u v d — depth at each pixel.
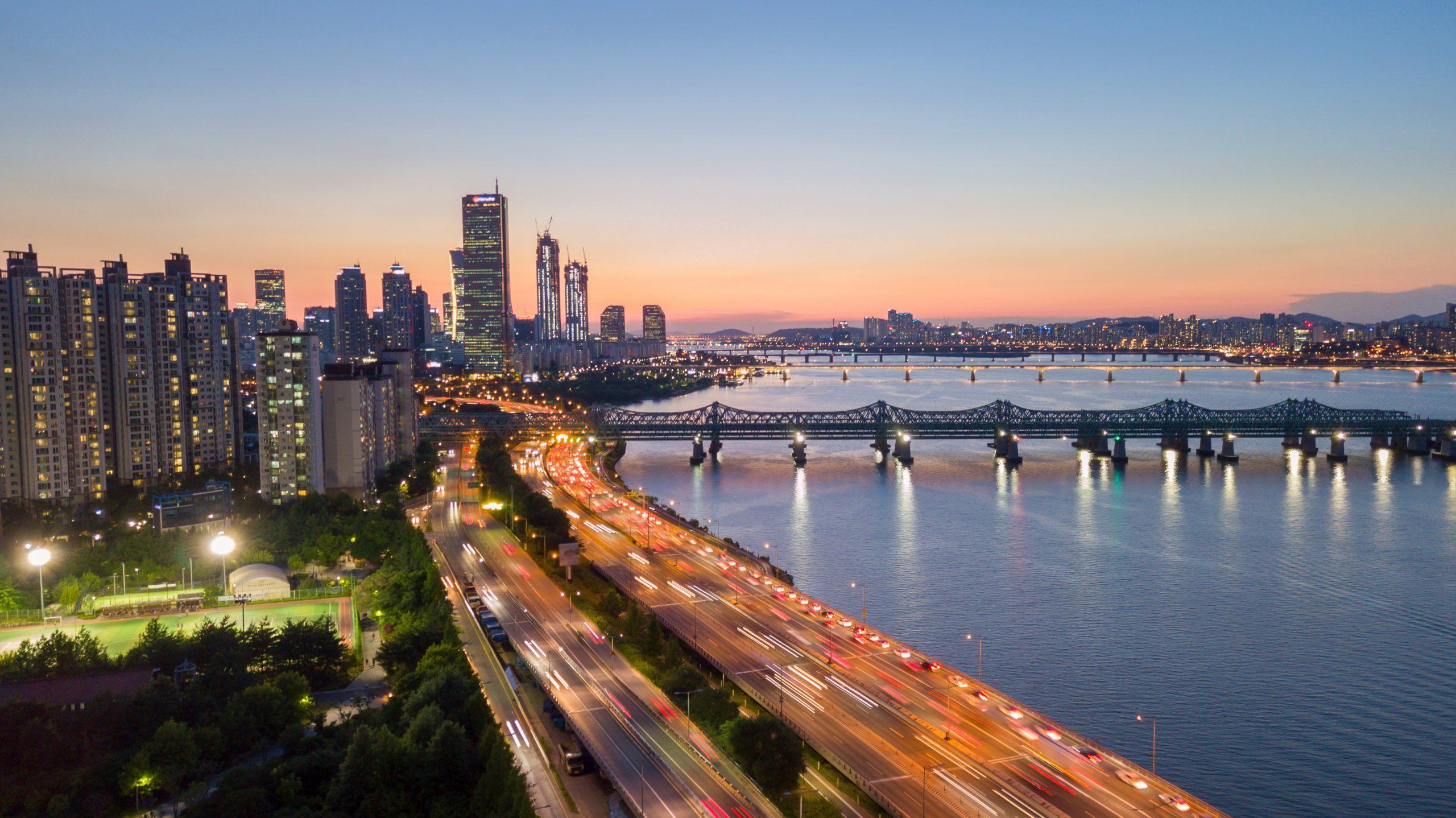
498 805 137.25
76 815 147.88
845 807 156.62
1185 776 190.25
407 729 163.12
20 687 180.50
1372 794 184.75
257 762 167.25
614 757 168.62
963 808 152.38
